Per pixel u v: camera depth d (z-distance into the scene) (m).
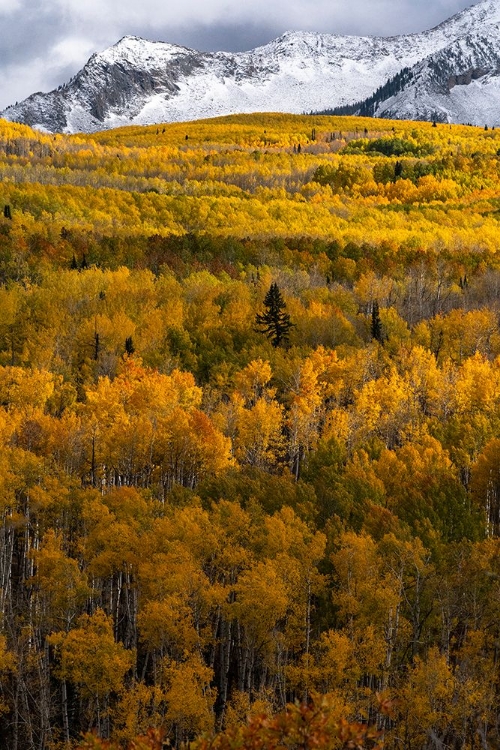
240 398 170.25
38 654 92.31
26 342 199.38
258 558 100.38
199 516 103.88
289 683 86.62
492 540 96.38
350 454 148.62
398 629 87.06
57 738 90.75
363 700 81.31
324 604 98.12
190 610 89.94
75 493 118.44
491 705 77.50
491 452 130.12
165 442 141.75
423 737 76.81
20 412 151.25
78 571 98.88
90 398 159.62
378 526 107.19
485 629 86.25
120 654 87.00
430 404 179.12
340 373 190.38
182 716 82.00
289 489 121.06
